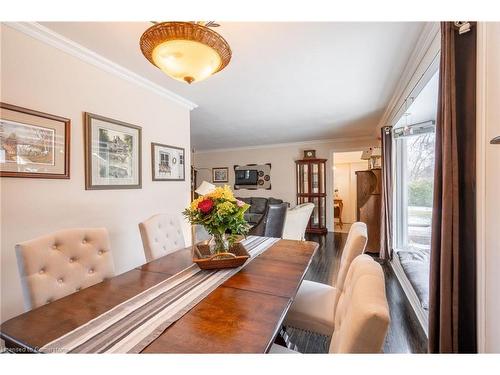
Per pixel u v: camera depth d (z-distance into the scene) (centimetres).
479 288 117
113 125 225
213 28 163
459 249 127
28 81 166
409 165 356
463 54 127
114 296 110
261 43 185
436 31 163
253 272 139
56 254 127
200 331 84
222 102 322
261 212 626
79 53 194
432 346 136
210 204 148
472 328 124
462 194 128
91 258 142
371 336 63
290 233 420
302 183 605
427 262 286
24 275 114
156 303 103
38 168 170
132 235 246
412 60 209
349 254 141
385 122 387
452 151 123
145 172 262
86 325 87
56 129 181
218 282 125
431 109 282
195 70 136
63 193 187
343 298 110
